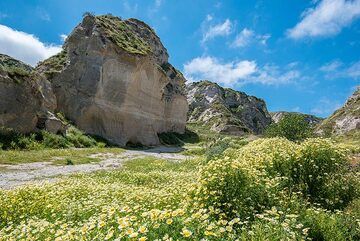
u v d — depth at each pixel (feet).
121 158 111.86
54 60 191.01
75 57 172.45
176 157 138.62
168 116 276.21
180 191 28.55
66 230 19.86
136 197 30.12
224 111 492.95
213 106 510.58
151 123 219.20
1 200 28.86
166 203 26.20
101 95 166.91
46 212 28.02
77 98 163.53
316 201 30.35
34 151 99.09
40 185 35.55
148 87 210.59
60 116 147.02
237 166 25.32
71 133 136.98
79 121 160.56
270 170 33.32
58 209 27.99
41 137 113.29
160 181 52.75
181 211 16.71
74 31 176.65
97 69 167.12
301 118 117.29
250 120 594.65
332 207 29.60
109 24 202.39
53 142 115.24
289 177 32.17
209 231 15.61
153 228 15.94
